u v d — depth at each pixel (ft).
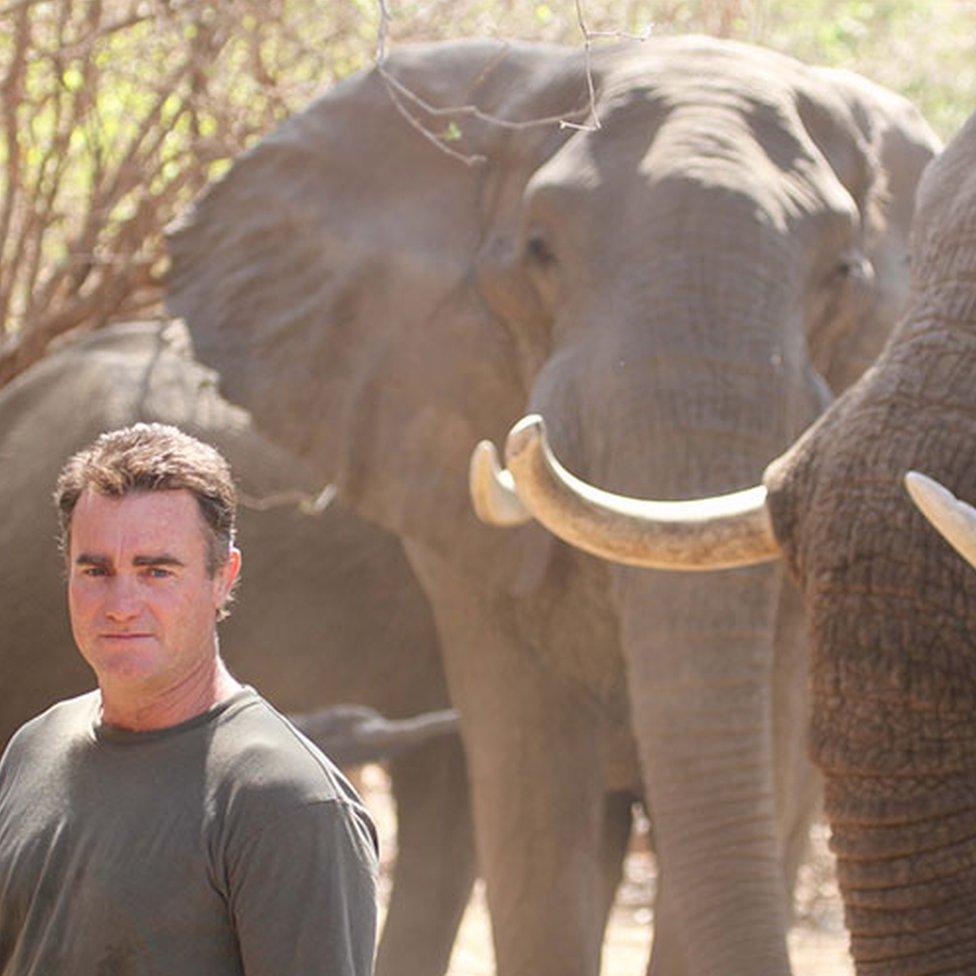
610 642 32.37
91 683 39.22
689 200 30.07
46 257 43.52
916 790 20.65
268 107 39.93
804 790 31.81
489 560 32.22
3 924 15.80
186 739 15.46
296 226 33.83
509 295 31.55
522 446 23.68
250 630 38.55
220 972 15.15
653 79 31.60
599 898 33.19
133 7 39.32
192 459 15.72
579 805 32.73
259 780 15.16
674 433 29.22
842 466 21.45
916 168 33.71
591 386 29.81
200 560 15.66
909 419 21.40
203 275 34.50
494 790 32.83
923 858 20.59
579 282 30.45
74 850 15.43
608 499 23.90
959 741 20.66
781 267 29.99
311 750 15.49
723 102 31.27
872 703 20.80
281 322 33.65
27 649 39.17
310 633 38.63
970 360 21.58
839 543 21.17
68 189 43.32
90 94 39.42
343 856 15.11
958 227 22.35
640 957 44.21
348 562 38.52
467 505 32.40
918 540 20.85
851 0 50.49
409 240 32.91
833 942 46.50
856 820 20.80
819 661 21.24
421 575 34.42
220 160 40.70
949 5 52.90
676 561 23.58
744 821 27.84
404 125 33.40
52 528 39.14
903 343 22.07
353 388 33.12
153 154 40.19
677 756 28.22
